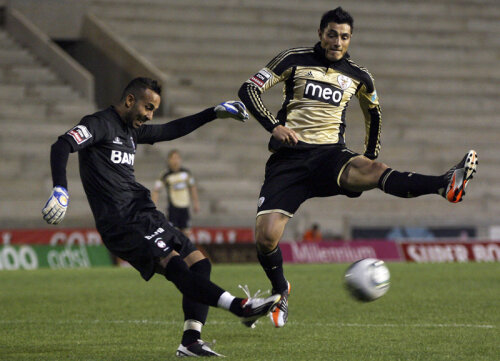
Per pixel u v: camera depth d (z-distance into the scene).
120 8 97.38
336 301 33.75
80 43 94.62
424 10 108.56
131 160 20.05
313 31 102.50
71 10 94.06
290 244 64.88
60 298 35.75
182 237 19.94
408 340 22.56
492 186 89.12
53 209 17.72
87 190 19.73
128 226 19.25
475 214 87.00
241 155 84.75
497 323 26.34
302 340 22.78
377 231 72.81
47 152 79.75
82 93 87.69
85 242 63.59
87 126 19.00
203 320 19.84
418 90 98.69
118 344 22.16
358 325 26.06
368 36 103.25
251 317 17.38
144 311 30.58
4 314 29.72
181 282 18.34
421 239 73.88
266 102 90.69
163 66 94.38
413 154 89.56
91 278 48.09
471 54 105.06
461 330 24.61
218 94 91.88
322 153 22.81
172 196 62.12
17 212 73.00
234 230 68.00
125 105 19.80
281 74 23.33
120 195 19.55
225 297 17.69
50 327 25.91
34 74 87.44
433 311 29.91
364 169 21.72
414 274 49.50
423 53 103.44
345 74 23.59
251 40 99.00
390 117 93.50
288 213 22.81
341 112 23.55
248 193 81.56
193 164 81.69
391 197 84.69
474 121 96.12
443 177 19.67
